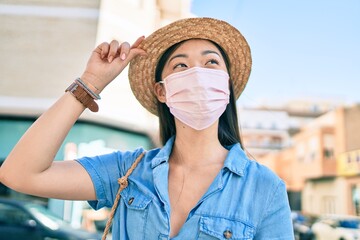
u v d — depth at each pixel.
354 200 16.86
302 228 11.72
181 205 1.35
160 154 1.47
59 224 5.93
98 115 9.93
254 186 1.34
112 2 10.90
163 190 1.36
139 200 1.35
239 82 1.79
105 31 10.68
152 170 1.43
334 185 17.92
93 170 1.44
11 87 10.22
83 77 1.40
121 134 10.36
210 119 1.46
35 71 10.38
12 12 10.63
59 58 10.47
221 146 1.54
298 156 20.19
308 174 19.20
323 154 18.28
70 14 10.63
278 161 21.98
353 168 16.81
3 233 5.73
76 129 9.74
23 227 5.76
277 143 25.66
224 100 1.54
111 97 10.30
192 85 1.47
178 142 1.51
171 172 1.45
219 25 1.58
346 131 17.67
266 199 1.31
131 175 1.45
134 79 1.74
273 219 1.30
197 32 1.58
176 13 12.20
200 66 1.53
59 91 10.30
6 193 9.20
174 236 1.28
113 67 1.44
